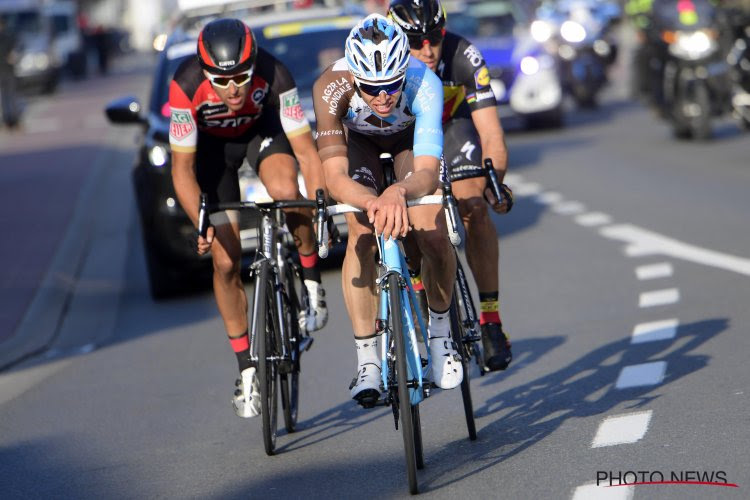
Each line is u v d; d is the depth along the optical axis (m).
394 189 15.63
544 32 63.38
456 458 17.42
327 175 16.44
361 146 17.69
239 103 18.56
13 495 17.61
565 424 18.58
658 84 56.44
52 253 40.41
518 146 60.34
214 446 19.39
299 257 20.47
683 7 54.88
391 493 16.00
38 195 55.28
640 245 34.03
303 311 20.61
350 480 16.86
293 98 19.41
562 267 32.25
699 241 33.66
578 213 40.47
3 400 24.02
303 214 20.03
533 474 16.19
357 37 15.70
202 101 19.06
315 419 20.62
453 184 19.73
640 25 57.12
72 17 158.12
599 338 24.31
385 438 18.95
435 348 16.94
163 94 34.06
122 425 21.22
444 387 16.91
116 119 33.00
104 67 171.38
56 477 18.36
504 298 29.33
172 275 32.91
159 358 26.50
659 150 54.78
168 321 30.55
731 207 38.75
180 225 31.50
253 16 37.12
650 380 20.59
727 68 53.69
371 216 15.46
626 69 107.62
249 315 28.45
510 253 35.00
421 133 16.59
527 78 62.41
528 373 22.25
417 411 16.86
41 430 21.38
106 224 47.88
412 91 16.64
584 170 50.44
